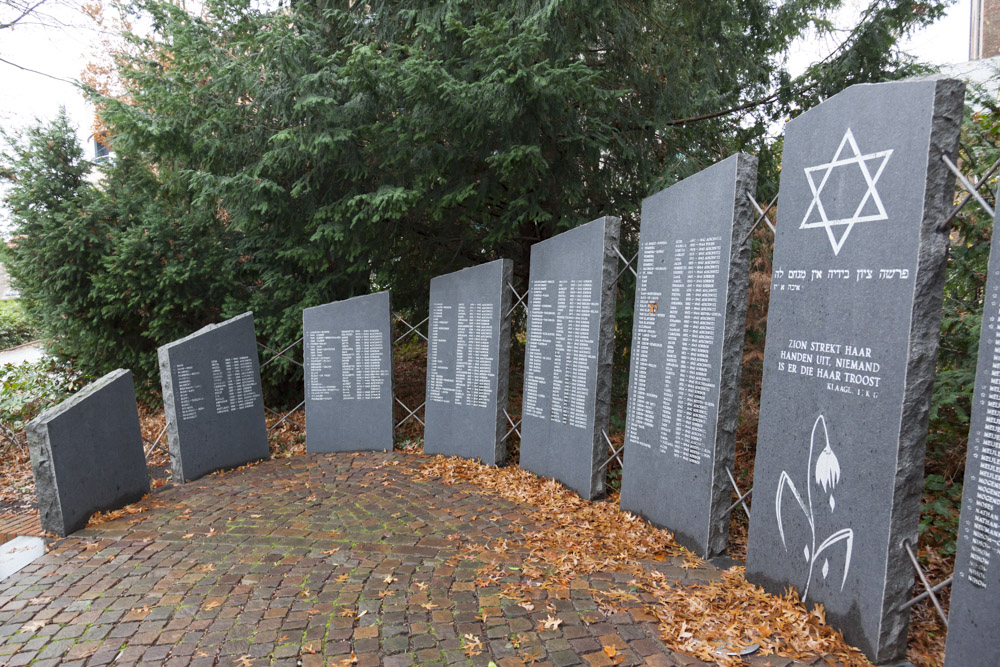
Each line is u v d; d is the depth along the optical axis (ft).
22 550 15.42
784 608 11.44
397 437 26.58
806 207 11.79
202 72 23.17
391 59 19.58
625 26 22.66
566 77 18.39
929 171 9.47
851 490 10.57
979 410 8.44
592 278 18.70
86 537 16.19
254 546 15.33
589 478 18.54
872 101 10.42
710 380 14.42
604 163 24.58
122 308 27.53
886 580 9.80
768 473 12.50
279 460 24.06
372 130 22.02
